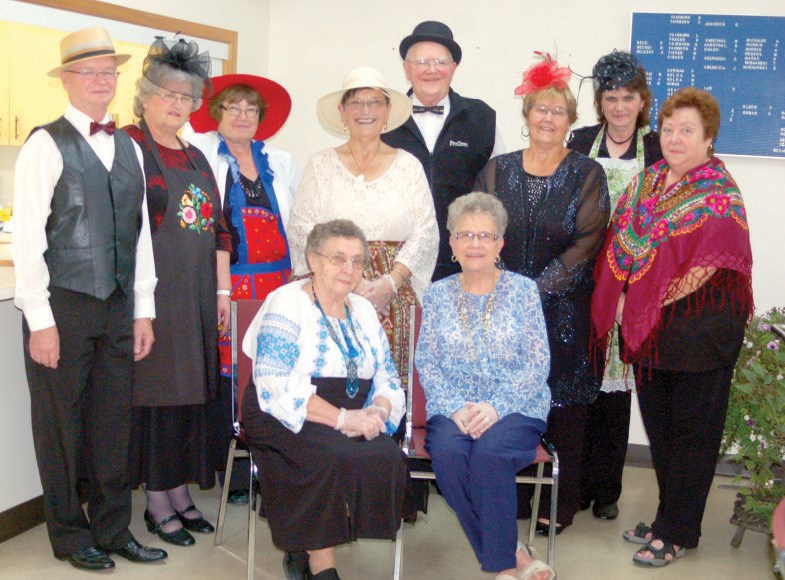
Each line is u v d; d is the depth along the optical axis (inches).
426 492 127.6
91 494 113.1
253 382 104.4
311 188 123.1
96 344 106.8
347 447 98.4
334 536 97.9
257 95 129.8
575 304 121.1
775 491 124.3
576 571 117.3
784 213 160.6
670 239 112.3
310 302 103.4
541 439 113.3
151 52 110.7
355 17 177.0
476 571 118.0
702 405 115.2
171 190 111.4
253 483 106.6
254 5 176.7
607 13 163.5
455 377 111.2
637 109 129.3
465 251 108.2
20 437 120.8
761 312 162.7
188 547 121.3
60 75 102.6
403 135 135.4
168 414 117.0
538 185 120.8
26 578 109.5
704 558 123.3
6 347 117.0
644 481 157.4
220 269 123.9
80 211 101.0
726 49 158.4
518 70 168.9
